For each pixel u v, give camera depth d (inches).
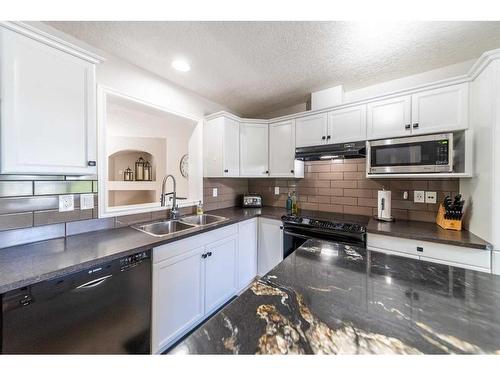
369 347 19.4
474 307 25.2
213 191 107.7
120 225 69.8
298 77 80.9
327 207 102.2
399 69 75.0
